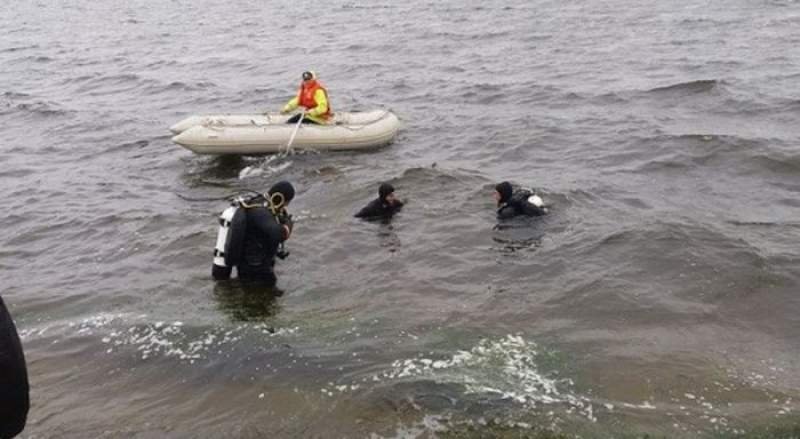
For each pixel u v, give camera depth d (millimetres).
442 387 4418
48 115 14125
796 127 10422
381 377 4566
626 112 12008
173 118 13539
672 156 9320
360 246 6914
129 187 9398
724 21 21844
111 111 14328
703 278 5887
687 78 14352
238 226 6000
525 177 8844
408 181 8766
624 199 7895
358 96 14758
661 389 4379
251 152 10484
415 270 6336
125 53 23438
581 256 6422
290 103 10992
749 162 8891
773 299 5531
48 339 5336
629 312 5422
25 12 40438
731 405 4211
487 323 5324
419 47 21172
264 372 4711
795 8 23406
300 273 6379
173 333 5316
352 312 5586
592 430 3971
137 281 6406
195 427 4168
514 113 12422
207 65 20094
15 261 7070
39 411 4406
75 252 7230
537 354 4840
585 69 16188
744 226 6934
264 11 34938
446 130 11508
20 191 9375
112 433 4152
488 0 32531
